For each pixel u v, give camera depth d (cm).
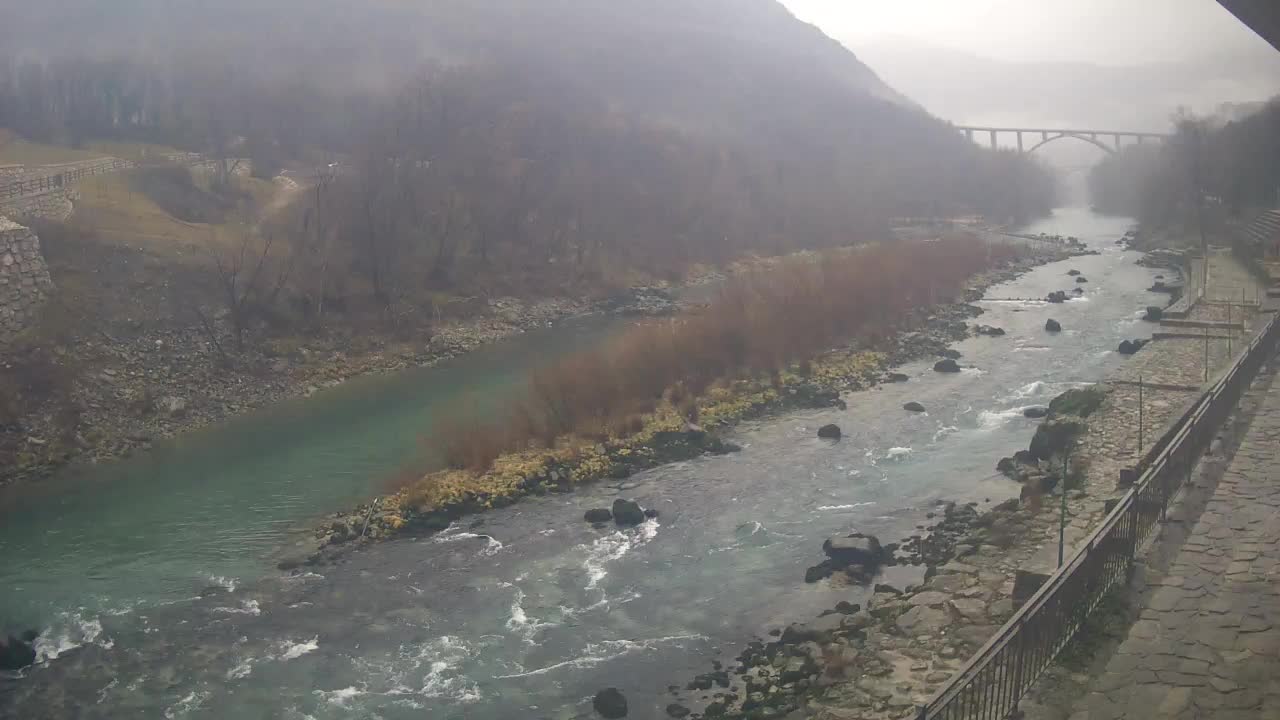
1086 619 1920
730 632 2836
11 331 5322
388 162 9419
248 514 3991
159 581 3394
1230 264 8769
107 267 6250
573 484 4175
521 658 2769
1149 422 3984
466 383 6081
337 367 6388
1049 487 3469
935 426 4738
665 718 2412
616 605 3055
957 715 1672
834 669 2430
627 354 5456
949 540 3278
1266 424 3050
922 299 7706
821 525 3572
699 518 3734
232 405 5612
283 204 8819
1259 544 2195
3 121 10450
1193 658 1759
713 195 12438
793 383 5512
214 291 6531
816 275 7456
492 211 9700
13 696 2681
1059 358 6072
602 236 10438
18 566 3538
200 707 2606
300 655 2852
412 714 2525
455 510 3906
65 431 4922
